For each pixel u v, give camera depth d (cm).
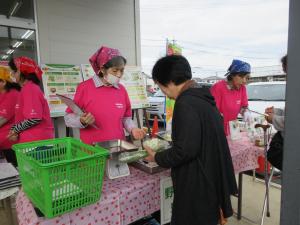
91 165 103
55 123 394
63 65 382
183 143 107
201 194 113
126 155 139
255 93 551
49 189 93
